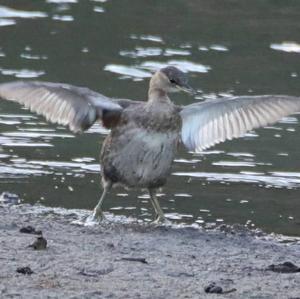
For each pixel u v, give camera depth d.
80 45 21.88
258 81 20.38
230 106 13.52
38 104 12.99
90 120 13.33
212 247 12.27
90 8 23.78
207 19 23.42
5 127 17.67
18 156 16.38
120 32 22.55
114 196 14.93
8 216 13.29
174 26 22.92
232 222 13.95
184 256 11.63
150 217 14.06
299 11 23.98
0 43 21.77
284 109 13.30
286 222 14.04
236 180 15.83
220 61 21.31
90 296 9.62
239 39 22.42
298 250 12.49
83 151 16.73
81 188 15.17
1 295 9.51
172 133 13.35
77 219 13.51
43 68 20.66
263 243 12.73
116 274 10.52
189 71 20.75
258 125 13.55
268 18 23.56
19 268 10.34
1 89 12.59
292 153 17.09
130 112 13.30
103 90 19.62
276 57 21.61
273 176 16.09
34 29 22.56
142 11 23.73
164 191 15.18
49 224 12.90
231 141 17.55
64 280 10.12
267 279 10.73
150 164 13.34
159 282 10.33
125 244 12.02
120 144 13.33
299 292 10.25
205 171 16.17
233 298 9.91
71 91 13.09
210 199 14.91
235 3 24.31
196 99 19.27
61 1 24.05
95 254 11.31
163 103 13.39
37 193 14.82
